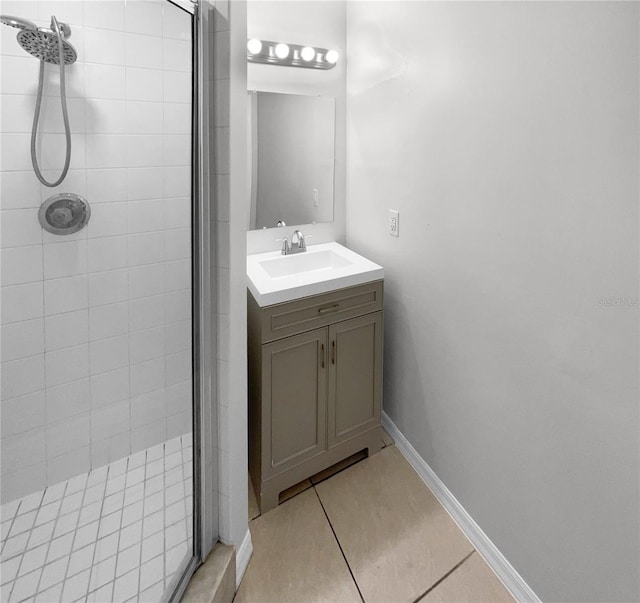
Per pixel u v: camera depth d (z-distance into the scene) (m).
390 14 1.96
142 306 1.47
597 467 1.18
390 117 2.04
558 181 1.21
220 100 1.28
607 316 1.11
